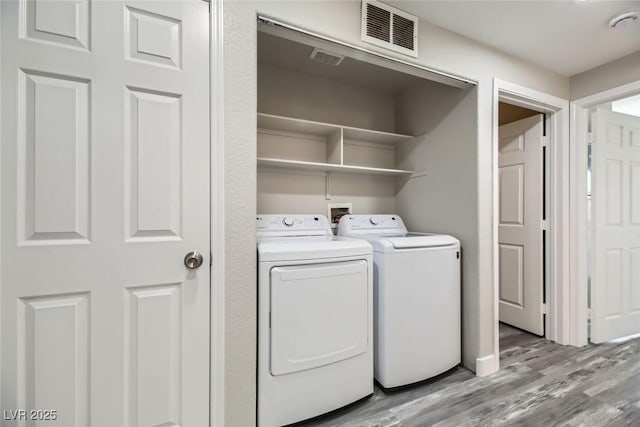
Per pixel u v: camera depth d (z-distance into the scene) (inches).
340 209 95.7
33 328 37.4
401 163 101.2
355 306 60.1
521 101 84.0
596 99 84.9
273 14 50.3
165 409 44.1
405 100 100.7
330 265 57.4
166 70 43.7
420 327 67.4
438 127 85.7
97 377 40.3
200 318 46.0
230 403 47.8
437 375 70.0
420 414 58.4
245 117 48.5
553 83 87.0
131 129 41.9
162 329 43.8
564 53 78.1
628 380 70.2
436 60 67.2
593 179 90.4
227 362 47.5
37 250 37.4
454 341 73.2
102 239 40.4
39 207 37.4
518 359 81.1
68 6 38.6
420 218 91.8
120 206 41.3
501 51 76.9
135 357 42.4
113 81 40.7
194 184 45.5
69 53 38.6
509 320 106.2
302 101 91.4
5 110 36.0
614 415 57.5
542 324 95.5
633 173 96.7
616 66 80.9
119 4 41.1
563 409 59.5
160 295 43.8
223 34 46.9
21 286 36.8
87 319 39.8
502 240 108.7
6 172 36.1
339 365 58.0
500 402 62.0
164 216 43.7
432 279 69.4
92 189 39.8
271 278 51.9
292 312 53.3
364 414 58.6
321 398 56.0
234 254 47.9
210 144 46.4
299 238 71.9
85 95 39.5
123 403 41.8
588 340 92.8
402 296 65.5
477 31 69.2
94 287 40.1
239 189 48.2
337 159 86.5
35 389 37.6
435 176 86.3
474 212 73.8
